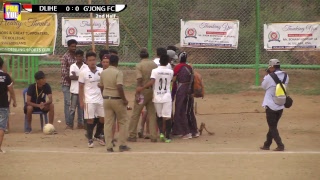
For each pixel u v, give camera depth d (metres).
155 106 46.62
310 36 72.69
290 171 36.06
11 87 41.06
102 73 41.69
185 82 48.62
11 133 50.97
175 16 81.81
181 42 73.88
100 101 44.34
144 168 36.84
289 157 39.72
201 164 37.78
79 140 47.84
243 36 79.94
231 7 82.69
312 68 75.00
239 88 72.81
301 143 46.72
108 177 34.88
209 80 75.81
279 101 41.75
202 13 82.56
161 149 43.50
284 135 50.31
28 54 66.19
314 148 44.38
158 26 81.31
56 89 72.12
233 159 39.06
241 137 49.69
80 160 38.84
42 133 51.09
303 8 83.31
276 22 73.25
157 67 46.75
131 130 47.12
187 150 43.06
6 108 40.81
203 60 79.75
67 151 42.09
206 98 68.31
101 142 45.38
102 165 37.56
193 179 34.44
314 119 57.72
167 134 47.31
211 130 53.03
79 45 72.88
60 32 78.56
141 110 46.75
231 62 79.75
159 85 46.28
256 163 38.03
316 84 74.38
